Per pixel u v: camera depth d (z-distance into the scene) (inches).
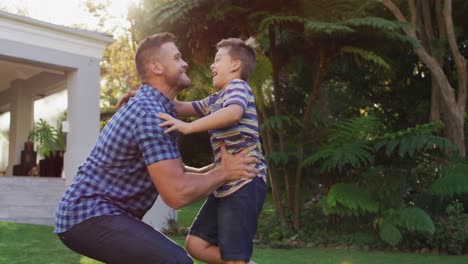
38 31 362.6
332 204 289.7
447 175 299.7
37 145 455.8
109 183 89.3
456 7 474.6
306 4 306.8
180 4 295.4
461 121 371.9
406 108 532.4
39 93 472.7
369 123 303.4
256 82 323.9
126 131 88.0
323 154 298.4
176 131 92.3
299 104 486.3
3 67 449.7
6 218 343.3
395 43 337.4
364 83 509.4
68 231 87.8
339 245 301.9
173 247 86.4
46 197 367.9
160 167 85.7
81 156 382.9
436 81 397.7
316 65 380.5
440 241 286.2
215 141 104.3
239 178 90.4
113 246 85.7
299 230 319.9
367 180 311.9
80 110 387.2
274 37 331.0
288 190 338.6
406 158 313.6
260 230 328.2
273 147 333.1
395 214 287.7
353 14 309.6
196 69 338.6
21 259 211.5
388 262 244.8
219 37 327.3
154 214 358.0
